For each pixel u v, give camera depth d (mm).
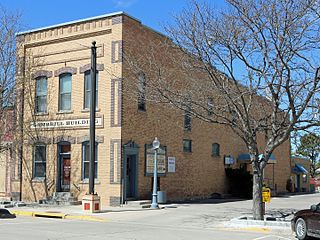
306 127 18047
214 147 35750
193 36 19000
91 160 23109
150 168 27922
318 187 61406
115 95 26031
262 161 19172
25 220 20328
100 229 16984
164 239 14547
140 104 27438
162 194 27578
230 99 18406
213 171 35219
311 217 14781
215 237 15289
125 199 25875
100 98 26594
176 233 16266
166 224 19359
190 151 32344
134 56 26453
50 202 26953
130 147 26328
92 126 23109
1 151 29172
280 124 18656
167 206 26219
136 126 26938
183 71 23125
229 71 18891
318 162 71688
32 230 16281
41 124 28656
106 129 26219
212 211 24141
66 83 28188
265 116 19953
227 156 37125
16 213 23250
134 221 20266
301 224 15164
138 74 24297
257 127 18953
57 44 28469
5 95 28312
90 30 27141
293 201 33625
